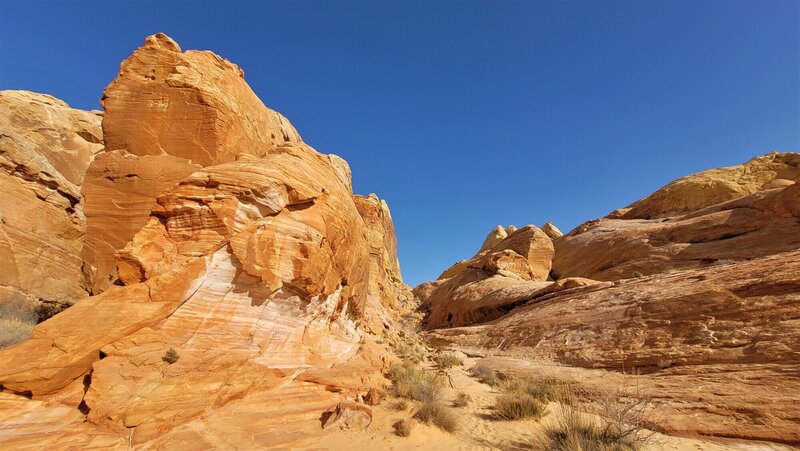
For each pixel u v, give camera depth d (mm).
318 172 11984
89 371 6410
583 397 10664
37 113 20297
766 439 6867
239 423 6293
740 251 27766
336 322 12461
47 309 12883
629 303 17172
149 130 10828
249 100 13805
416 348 18812
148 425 5566
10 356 5836
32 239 13289
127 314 6895
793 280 11625
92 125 23797
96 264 9891
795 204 27938
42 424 5332
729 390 8750
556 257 56062
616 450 6270
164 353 6777
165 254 7891
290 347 9156
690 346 11734
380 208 43438
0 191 12570
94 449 5043
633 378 11352
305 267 9023
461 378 13711
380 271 38625
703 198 46938
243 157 10742
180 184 8430
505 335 23266
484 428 7941
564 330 18406
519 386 11484
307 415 7270
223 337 7762
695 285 15234
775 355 9461
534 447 6820
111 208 10227
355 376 9578
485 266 50594
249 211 8594
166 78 11242
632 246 37906
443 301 52719
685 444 7008
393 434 7020
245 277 8383
